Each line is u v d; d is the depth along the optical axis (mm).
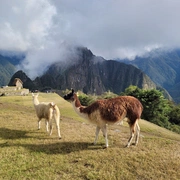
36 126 10805
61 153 7223
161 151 7438
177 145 8211
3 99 34125
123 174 5879
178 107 50562
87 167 6246
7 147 7664
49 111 8977
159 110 37125
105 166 6266
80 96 66812
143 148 7680
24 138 8719
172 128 37344
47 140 8508
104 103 7305
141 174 5879
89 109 7504
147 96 36781
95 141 7992
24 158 6801
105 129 7543
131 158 6758
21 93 53312
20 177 5727
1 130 9781
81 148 7625
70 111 25594
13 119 12227
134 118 7383
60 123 12164
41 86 190375
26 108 21750
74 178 5691
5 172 5953
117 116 7148
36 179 5641
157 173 5934
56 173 5949
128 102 7375
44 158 6828
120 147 7750
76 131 10180
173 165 6379
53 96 47469
